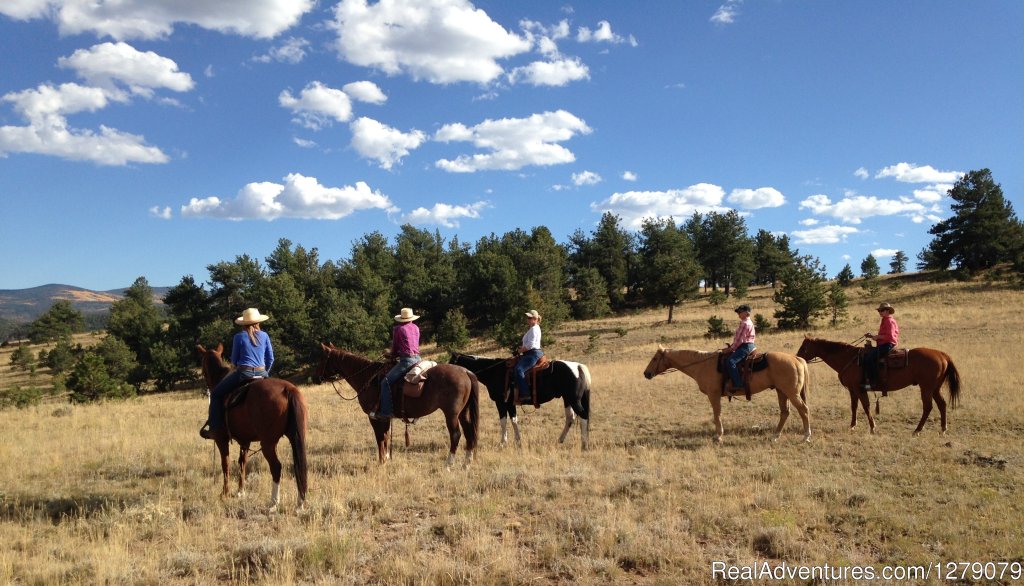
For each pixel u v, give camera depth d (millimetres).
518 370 11547
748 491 8203
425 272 78562
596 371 26031
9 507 8078
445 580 5602
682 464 9773
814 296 41312
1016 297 45156
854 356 12398
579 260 81688
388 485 8648
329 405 18188
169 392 50531
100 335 102375
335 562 5949
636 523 7012
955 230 64062
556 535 6742
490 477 8844
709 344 37531
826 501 7816
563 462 9945
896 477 8977
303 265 76312
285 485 8828
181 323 64312
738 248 75938
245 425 7895
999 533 6703
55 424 15508
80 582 5711
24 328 148125
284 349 52156
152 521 7305
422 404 9695
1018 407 13484
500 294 64188
